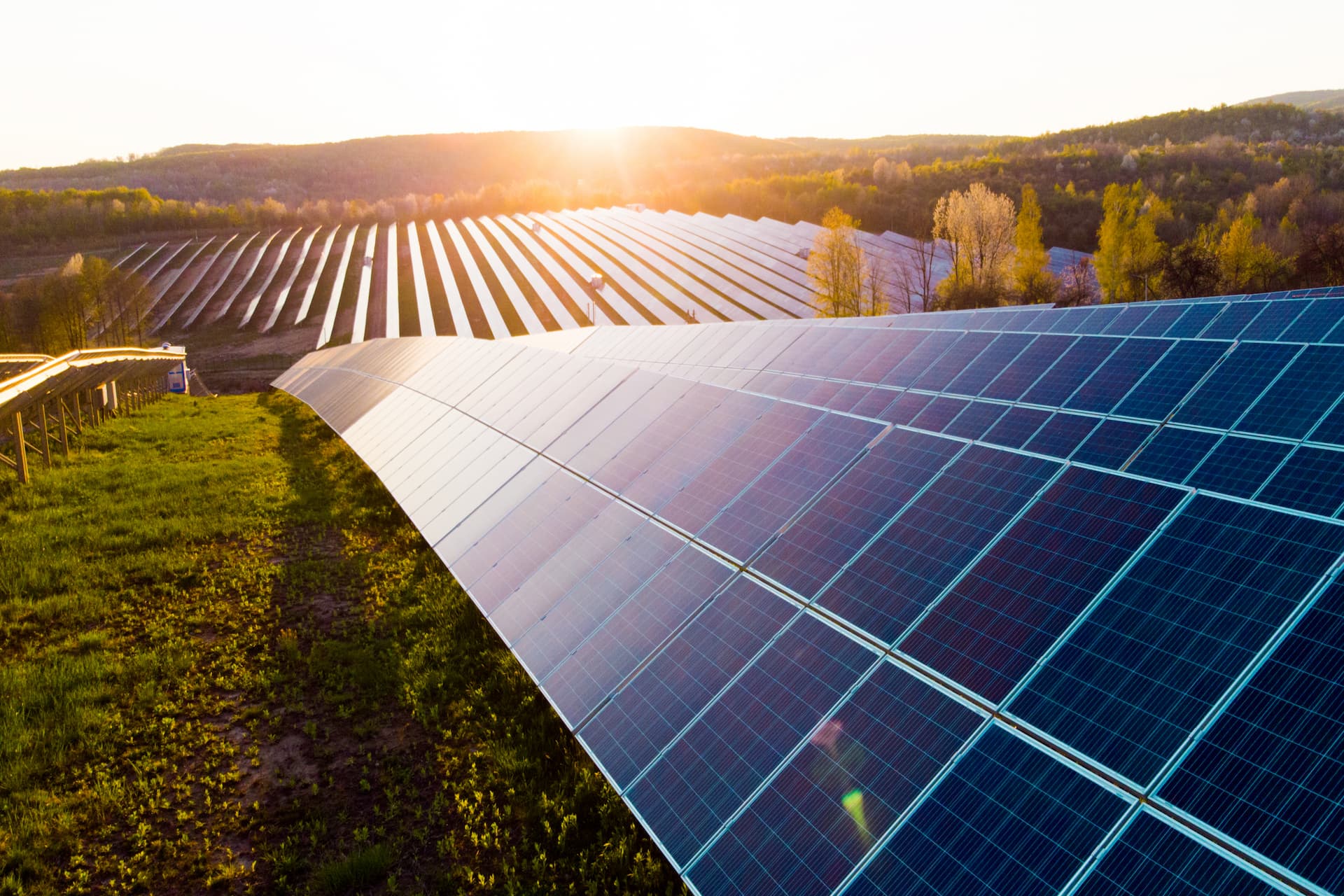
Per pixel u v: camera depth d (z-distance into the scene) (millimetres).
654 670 9172
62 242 129750
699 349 22703
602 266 103500
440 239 128875
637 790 7918
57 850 9086
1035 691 6625
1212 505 7441
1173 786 5496
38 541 19031
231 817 9781
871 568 8852
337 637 14664
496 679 12531
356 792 10273
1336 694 5422
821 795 6824
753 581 9602
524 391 21016
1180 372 10062
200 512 22188
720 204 138750
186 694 12586
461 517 16219
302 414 42062
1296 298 11984
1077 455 9156
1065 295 61156
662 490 12641
